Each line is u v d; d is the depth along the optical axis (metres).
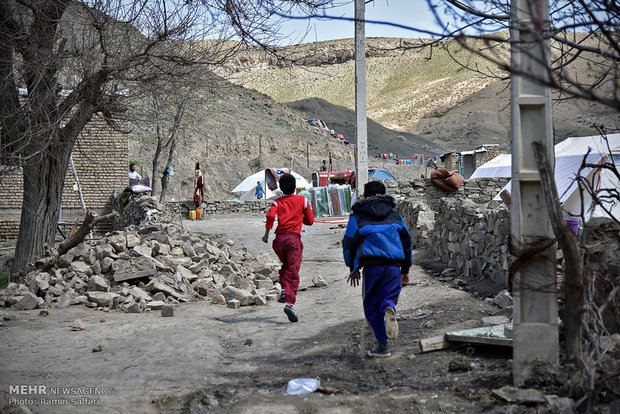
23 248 10.91
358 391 4.14
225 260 10.17
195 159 52.34
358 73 14.71
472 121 113.56
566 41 3.15
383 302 4.91
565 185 10.70
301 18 2.22
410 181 20.75
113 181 25.94
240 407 3.88
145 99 10.30
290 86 196.62
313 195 24.12
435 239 11.58
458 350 4.92
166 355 5.25
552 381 3.65
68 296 8.05
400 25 2.11
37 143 9.35
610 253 4.00
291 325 6.64
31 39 8.85
